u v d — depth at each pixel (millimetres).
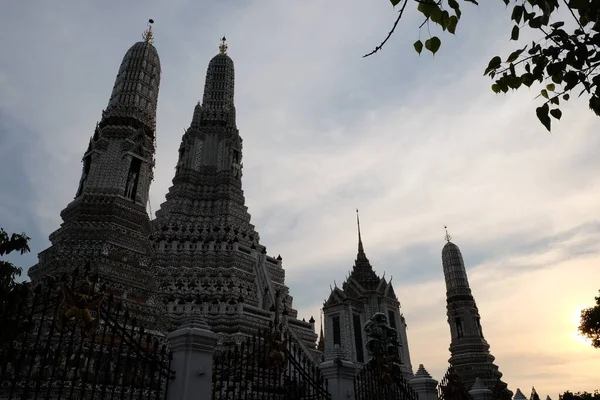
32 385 18422
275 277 54656
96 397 19250
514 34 7504
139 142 38188
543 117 7926
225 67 74125
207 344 12773
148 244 34562
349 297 63156
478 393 27859
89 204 34094
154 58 45031
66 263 29531
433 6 6969
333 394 16703
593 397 43875
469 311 76750
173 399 11742
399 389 20422
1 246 17266
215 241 51875
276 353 15000
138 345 11742
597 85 7602
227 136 65375
